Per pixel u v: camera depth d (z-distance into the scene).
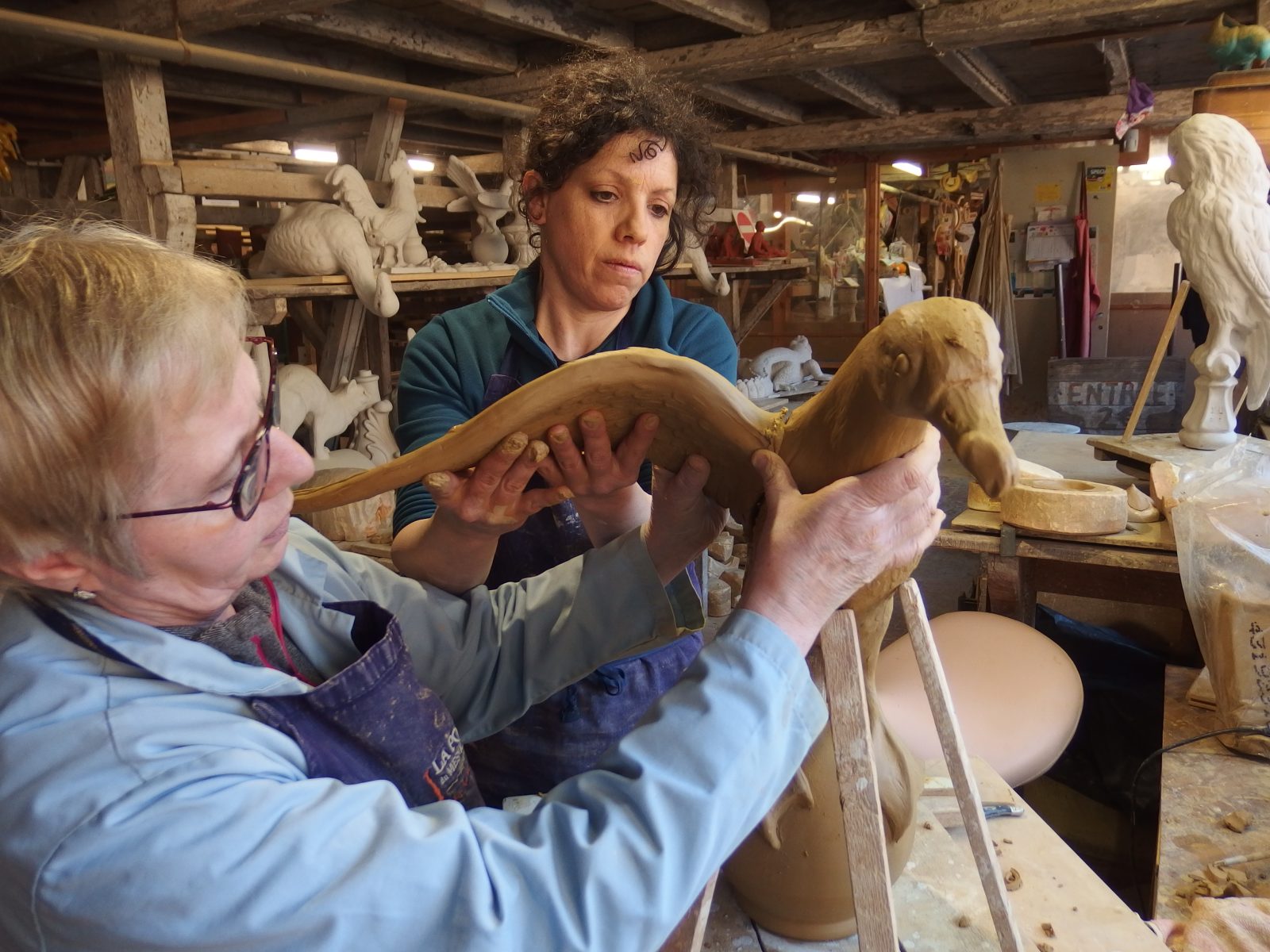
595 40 3.58
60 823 0.58
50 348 0.56
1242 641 1.95
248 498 0.66
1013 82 5.46
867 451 0.87
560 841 0.67
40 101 3.95
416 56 3.46
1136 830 2.29
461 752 0.94
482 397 1.38
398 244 2.96
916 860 1.51
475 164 4.23
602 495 1.02
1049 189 6.86
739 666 0.74
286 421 2.82
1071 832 2.35
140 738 0.61
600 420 0.92
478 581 1.13
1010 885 1.45
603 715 1.40
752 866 1.30
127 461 0.59
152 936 0.57
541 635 1.09
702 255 4.37
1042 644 2.17
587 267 1.30
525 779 1.45
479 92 3.94
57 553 0.61
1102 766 2.47
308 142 4.09
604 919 0.64
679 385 0.90
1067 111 5.27
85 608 0.66
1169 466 2.47
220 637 0.74
